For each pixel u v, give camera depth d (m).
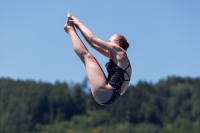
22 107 154.00
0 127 142.62
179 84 183.25
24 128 146.88
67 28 15.09
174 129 155.00
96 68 14.41
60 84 176.50
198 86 178.88
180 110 166.00
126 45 14.88
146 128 154.25
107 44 14.44
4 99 159.38
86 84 182.00
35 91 165.25
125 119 161.75
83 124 158.00
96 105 173.75
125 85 14.65
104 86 14.23
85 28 14.81
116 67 14.48
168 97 173.50
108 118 161.50
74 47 14.73
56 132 149.75
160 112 165.38
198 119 160.62
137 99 169.25
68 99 170.12
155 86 178.38
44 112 160.50
